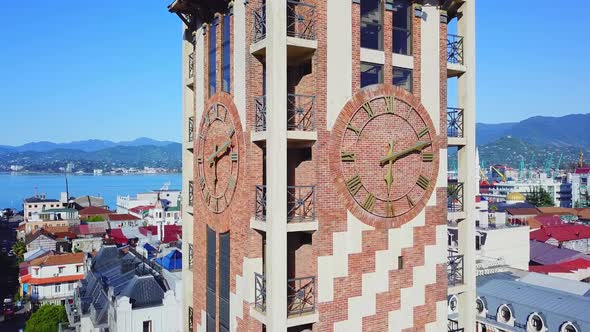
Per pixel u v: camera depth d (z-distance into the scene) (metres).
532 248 93.56
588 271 78.31
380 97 18.86
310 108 17.88
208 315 22.67
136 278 51.94
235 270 19.53
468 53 21.77
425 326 20.12
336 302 17.92
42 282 96.31
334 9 17.88
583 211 169.50
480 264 56.34
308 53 18.00
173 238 106.81
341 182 17.97
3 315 95.31
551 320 41.06
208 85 23.00
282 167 16.48
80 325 57.59
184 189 26.94
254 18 18.17
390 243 19.19
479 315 47.31
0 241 172.38
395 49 19.73
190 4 22.70
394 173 19.28
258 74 18.39
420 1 20.11
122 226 160.38
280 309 16.41
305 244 18.95
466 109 21.77
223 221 20.75
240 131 19.12
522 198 182.12
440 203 20.62
